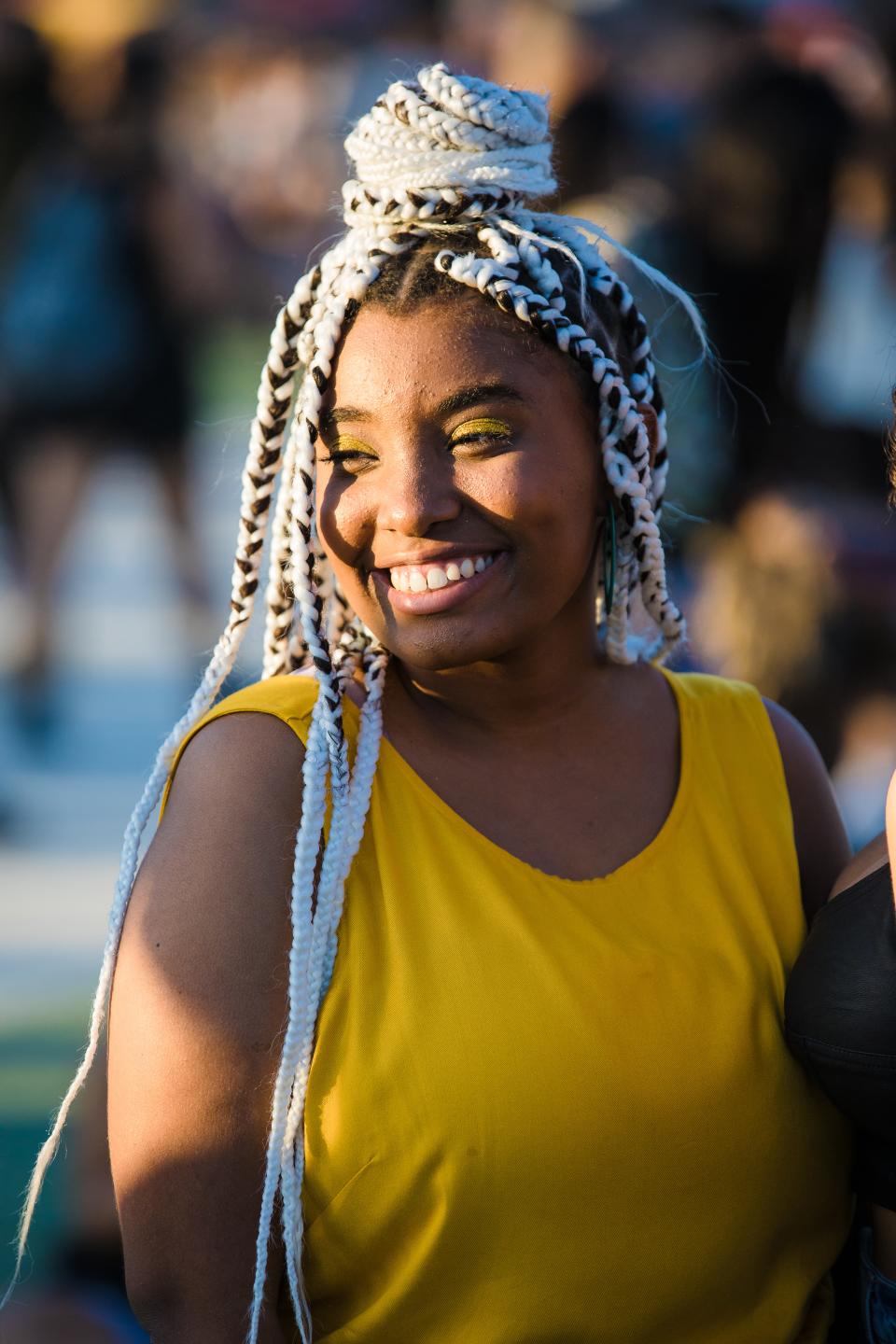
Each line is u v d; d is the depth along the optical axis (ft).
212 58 60.80
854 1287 9.75
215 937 8.27
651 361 9.47
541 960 8.47
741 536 20.40
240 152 60.03
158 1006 8.25
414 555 8.48
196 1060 8.21
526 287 8.58
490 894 8.61
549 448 8.59
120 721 32.76
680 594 21.18
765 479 20.75
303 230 59.57
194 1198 8.24
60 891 25.29
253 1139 8.32
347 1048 8.27
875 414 22.02
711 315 22.66
